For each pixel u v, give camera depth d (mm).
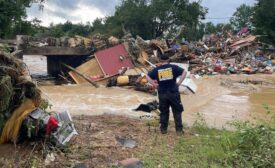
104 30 80188
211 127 9586
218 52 37875
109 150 6547
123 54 24125
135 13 67938
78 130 7715
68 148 6301
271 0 49000
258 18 49719
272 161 5965
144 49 28578
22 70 6734
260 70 32156
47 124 6164
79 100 15820
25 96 6559
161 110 8148
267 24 49156
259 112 13516
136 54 25219
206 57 34562
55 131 6305
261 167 5957
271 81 25266
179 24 69188
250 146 6551
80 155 6160
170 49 31188
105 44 26766
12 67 6496
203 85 21453
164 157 6359
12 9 32156
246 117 12406
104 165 5852
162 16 68188
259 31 48438
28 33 38156
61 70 28438
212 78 25562
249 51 39500
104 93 18359
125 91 19203
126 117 10281
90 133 7562
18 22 34688
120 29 69188
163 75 8039
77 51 26719
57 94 17516
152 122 9188
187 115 12305
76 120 9156
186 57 31125
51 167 5652
